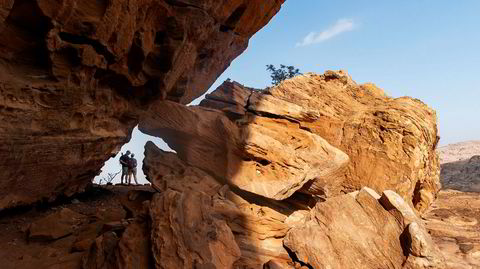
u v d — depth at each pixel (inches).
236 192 520.4
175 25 483.8
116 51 438.0
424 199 698.8
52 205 571.5
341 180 592.4
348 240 383.2
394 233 376.8
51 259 372.5
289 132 553.0
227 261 340.8
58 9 344.8
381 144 613.0
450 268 381.1
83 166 555.8
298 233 404.8
